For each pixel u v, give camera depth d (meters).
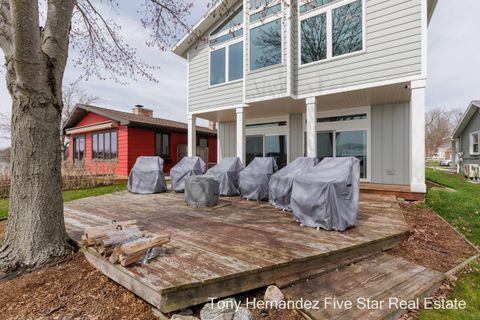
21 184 2.91
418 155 5.87
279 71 7.43
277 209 5.23
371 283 2.58
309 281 2.61
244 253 2.77
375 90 6.62
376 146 8.17
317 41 7.12
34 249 2.88
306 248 2.94
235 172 7.14
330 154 8.95
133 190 7.70
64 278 2.66
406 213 5.16
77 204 5.86
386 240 3.45
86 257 3.02
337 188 3.74
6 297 2.36
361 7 6.37
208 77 9.29
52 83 3.00
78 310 2.20
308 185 3.93
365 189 6.77
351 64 6.57
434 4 6.69
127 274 2.32
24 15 2.51
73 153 14.84
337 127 8.84
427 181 11.26
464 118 14.92
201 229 3.74
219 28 8.99
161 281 2.11
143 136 12.38
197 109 9.64
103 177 10.20
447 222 4.71
